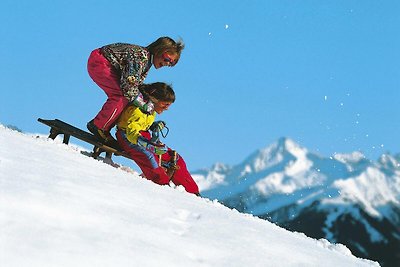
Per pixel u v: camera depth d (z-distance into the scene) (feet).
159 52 30.50
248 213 27.50
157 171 30.35
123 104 30.30
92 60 30.50
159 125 31.19
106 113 30.19
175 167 31.89
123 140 30.55
